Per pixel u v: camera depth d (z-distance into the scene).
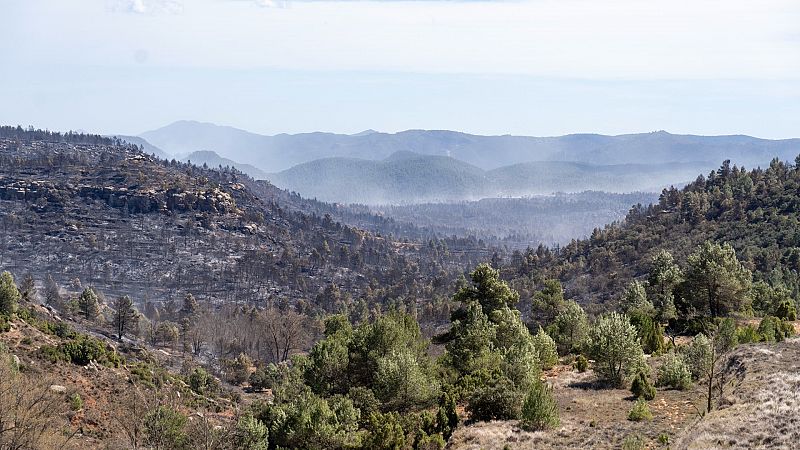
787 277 95.06
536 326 67.00
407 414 37.25
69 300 145.50
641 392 37.22
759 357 38.34
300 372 51.84
